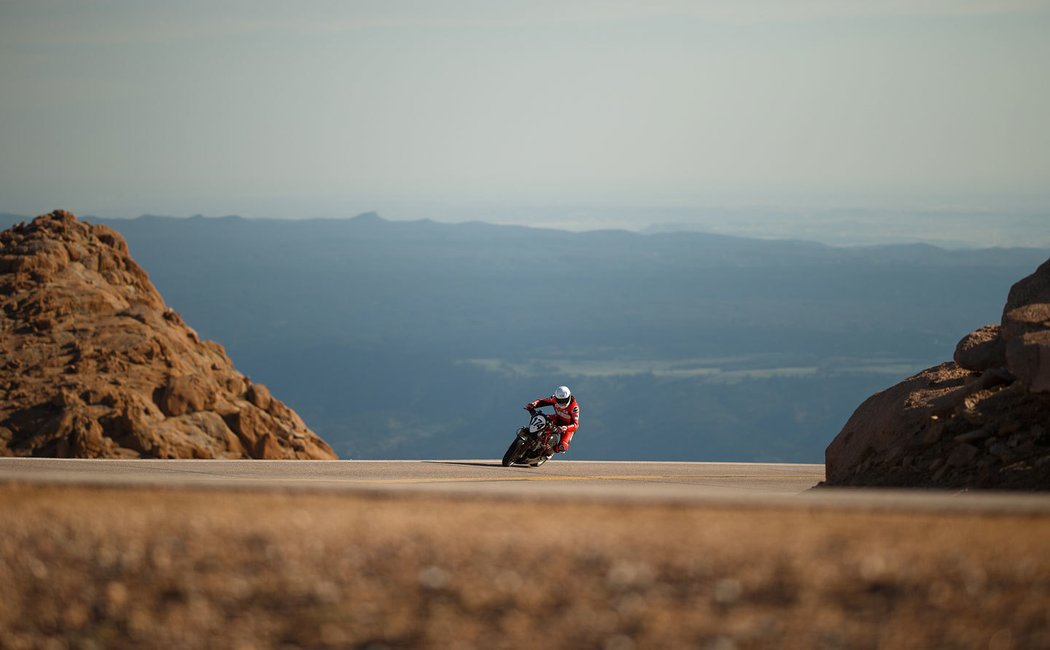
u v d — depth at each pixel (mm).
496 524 29344
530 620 22906
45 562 26469
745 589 23672
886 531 27750
